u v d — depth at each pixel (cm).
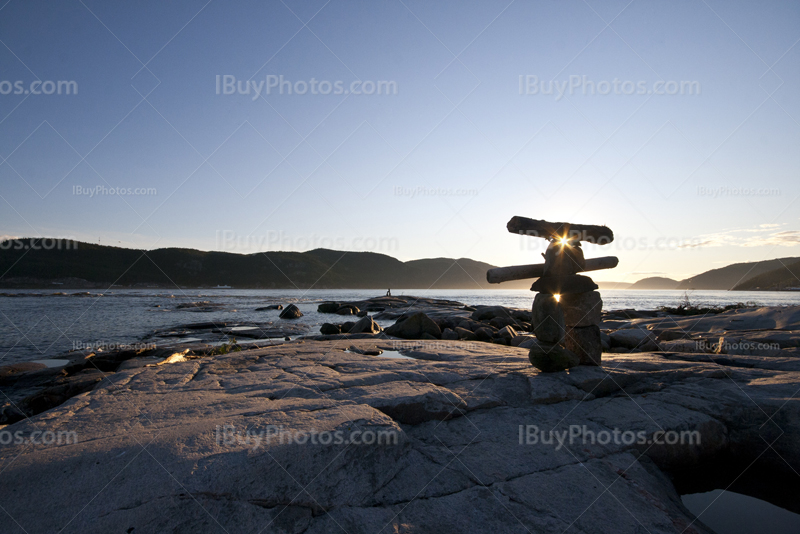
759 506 409
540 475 390
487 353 817
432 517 329
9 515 266
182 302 5306
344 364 680
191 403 457
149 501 280
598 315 660
